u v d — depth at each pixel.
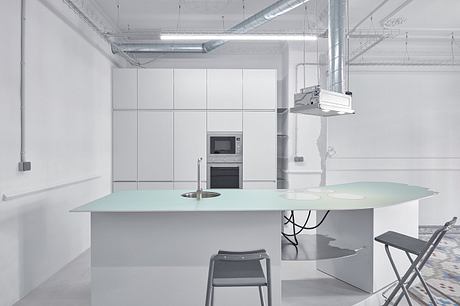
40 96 3.12
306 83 5.33
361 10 4.31
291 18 4.75
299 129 5.33
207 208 2.41
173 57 5.87
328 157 5.69
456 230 5.31
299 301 2.79
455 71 5.76
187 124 5.11
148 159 5.10
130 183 5.09
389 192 3.16
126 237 2.53
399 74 5.72
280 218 2.57
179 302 2.55
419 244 2.41
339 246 3.06
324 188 3.48
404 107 5.72
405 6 4.10
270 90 5.16
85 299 2.83
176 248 2.55
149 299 2.55
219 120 5.12
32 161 2.98
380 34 4.59
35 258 3.05
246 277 1.87
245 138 5.14
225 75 5.12
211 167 5.13
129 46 5.04
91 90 4.32
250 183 5.15
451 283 3.24
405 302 2.84
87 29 4.16
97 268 2.53
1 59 2.57
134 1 4.21
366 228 2.93
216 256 1.75
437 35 5.21
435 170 5.74
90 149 4.27
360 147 5.71
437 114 5.75
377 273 2.92
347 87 5.60
